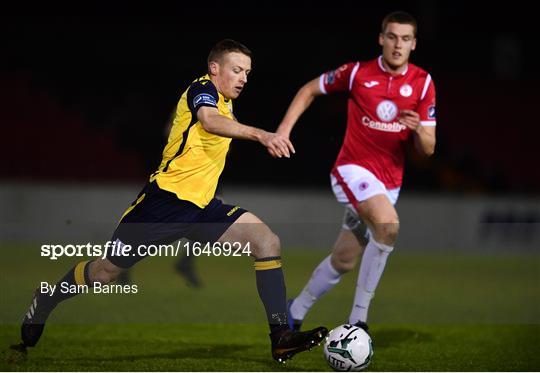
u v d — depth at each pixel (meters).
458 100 82.44
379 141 21.52
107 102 74.31
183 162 17.83
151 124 73.44
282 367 18.75
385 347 22.42
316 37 76.88
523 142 81.19
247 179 70.81
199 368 18.36
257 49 76.94
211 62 17.89
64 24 76.12
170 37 76.62
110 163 70.12
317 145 73.50
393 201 22.22
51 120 72.00
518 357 20.98
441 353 21.50
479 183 75.31
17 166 68.56
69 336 23.08
